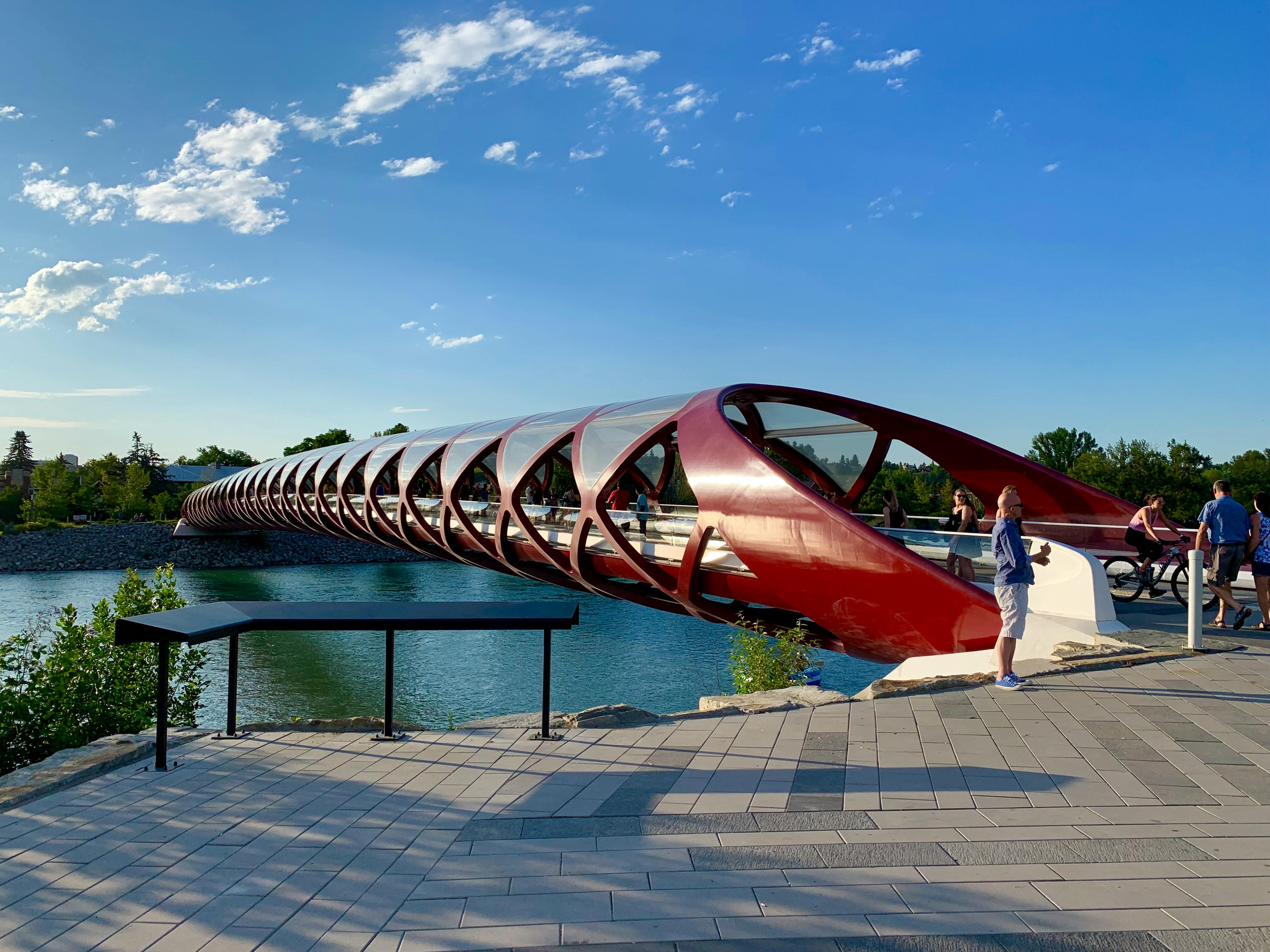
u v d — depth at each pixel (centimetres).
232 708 616
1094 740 539
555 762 527
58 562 7081
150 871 371
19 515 10362
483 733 603
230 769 529
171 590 1264
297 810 450
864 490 1898
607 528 1434
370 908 331
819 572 1026
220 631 566
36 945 305
